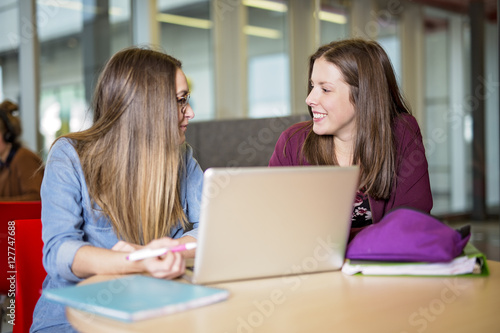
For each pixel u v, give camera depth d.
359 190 1.65
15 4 4.31
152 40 4.71
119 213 1.31
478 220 5.68
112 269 1.09
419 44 5.80
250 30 5.31
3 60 4.43
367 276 1.14
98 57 4.54
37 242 1.39
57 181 1.29
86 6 4.45
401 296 0.99
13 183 2.98
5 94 4.43
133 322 0.82
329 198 1.07
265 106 5.39
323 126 1.64
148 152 1.30
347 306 0.92
